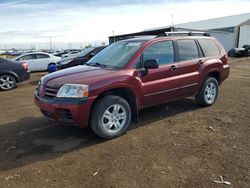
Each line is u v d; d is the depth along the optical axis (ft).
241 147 15.37
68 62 41.93
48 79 17.22
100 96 16.56
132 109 18.26
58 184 12.11
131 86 17.38
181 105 24.13
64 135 17.75
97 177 12.57
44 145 16.26
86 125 15.98
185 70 20.77
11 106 26.35
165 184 11.87
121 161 14.01
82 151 15.31
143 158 14.29
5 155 15.05
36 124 20.16
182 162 13.76
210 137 16.87
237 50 102.32
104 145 16.03
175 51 20.44
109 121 16.67
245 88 32.73
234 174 12.54
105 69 17.74
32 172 13.19
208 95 23.36
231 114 21.42
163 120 20.22
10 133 18.42
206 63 22.39
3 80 36.88
